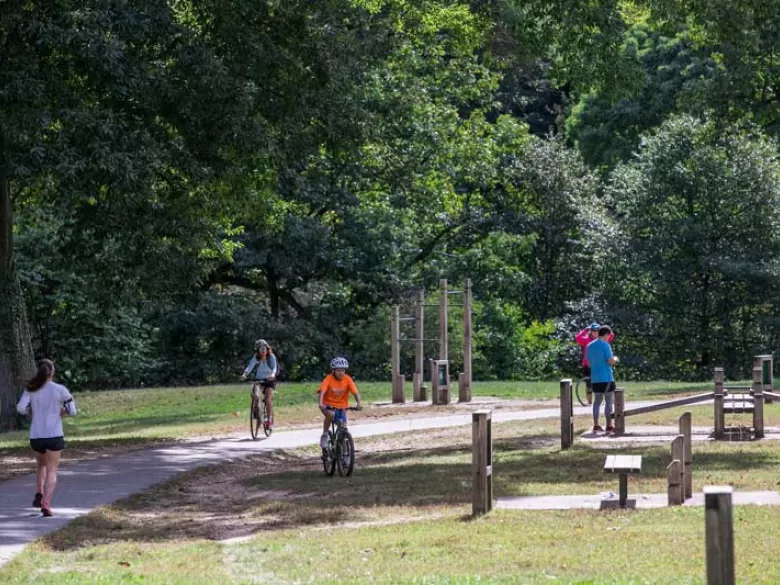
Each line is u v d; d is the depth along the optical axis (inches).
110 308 1222.3
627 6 1344.7
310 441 1055.0
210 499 721.6
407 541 526.3
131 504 684.7
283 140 1028.5
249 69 970.1
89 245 1077.8
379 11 1566.2
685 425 637.9
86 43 863.7
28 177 896.9
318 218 1939.0
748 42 1096.2
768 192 1951.3
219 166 968.3
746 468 742.5
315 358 1963.6
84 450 978.1
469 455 894.4
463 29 1560.0
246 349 1935.3
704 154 1956.2
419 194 1956.2
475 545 510.9
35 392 629.0
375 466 855.1
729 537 276.8
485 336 1930.4
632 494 656.4
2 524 594.9
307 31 983.0
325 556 500.4
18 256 1710.1
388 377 1955.0
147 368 1908.2
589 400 1298.0
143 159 880.9
